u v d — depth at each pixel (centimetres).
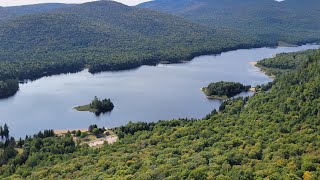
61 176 16338
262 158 15088
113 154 18675
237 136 18625
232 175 13062
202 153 16088
